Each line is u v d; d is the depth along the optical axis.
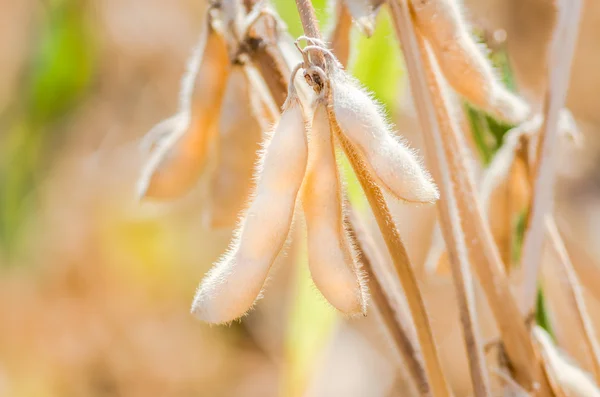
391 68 0.62
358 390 1.15
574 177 1.51
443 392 0.48
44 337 1.38
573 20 0.51
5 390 1.30
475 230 0.49
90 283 1.43
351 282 0.44
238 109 0.50
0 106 1.45
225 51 0.51
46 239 1.44
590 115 1.70
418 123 0.48
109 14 1.60
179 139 0.51
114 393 1.39
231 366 1.42
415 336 0.50
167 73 1.66
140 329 1.42
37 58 1.38
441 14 0.47
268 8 0.49
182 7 1.67
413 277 0.47
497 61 0.56
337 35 0.49
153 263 1.45
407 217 1.14
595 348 0.53
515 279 0.54
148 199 0.52
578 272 0.74
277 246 0.44
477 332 0.49
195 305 0.44
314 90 0.44
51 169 1.50
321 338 0.67
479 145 0.56
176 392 1.41
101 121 1.58
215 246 1.49
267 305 1.45
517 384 0.50
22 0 1.42
